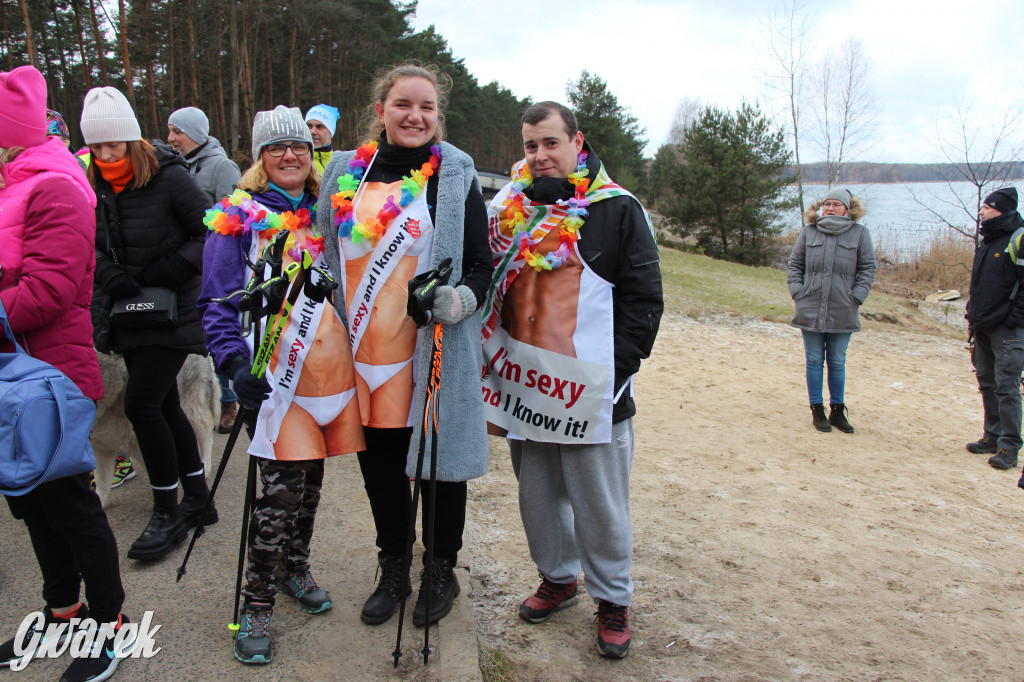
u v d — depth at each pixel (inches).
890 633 124.0
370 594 119.8
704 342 388.2
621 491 110.4
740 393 288.7
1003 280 218.5
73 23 1039.6
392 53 1278.3
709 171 1068.5
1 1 845.2
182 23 1051.9
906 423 263.6
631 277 105.7
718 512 171.6
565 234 105.5
